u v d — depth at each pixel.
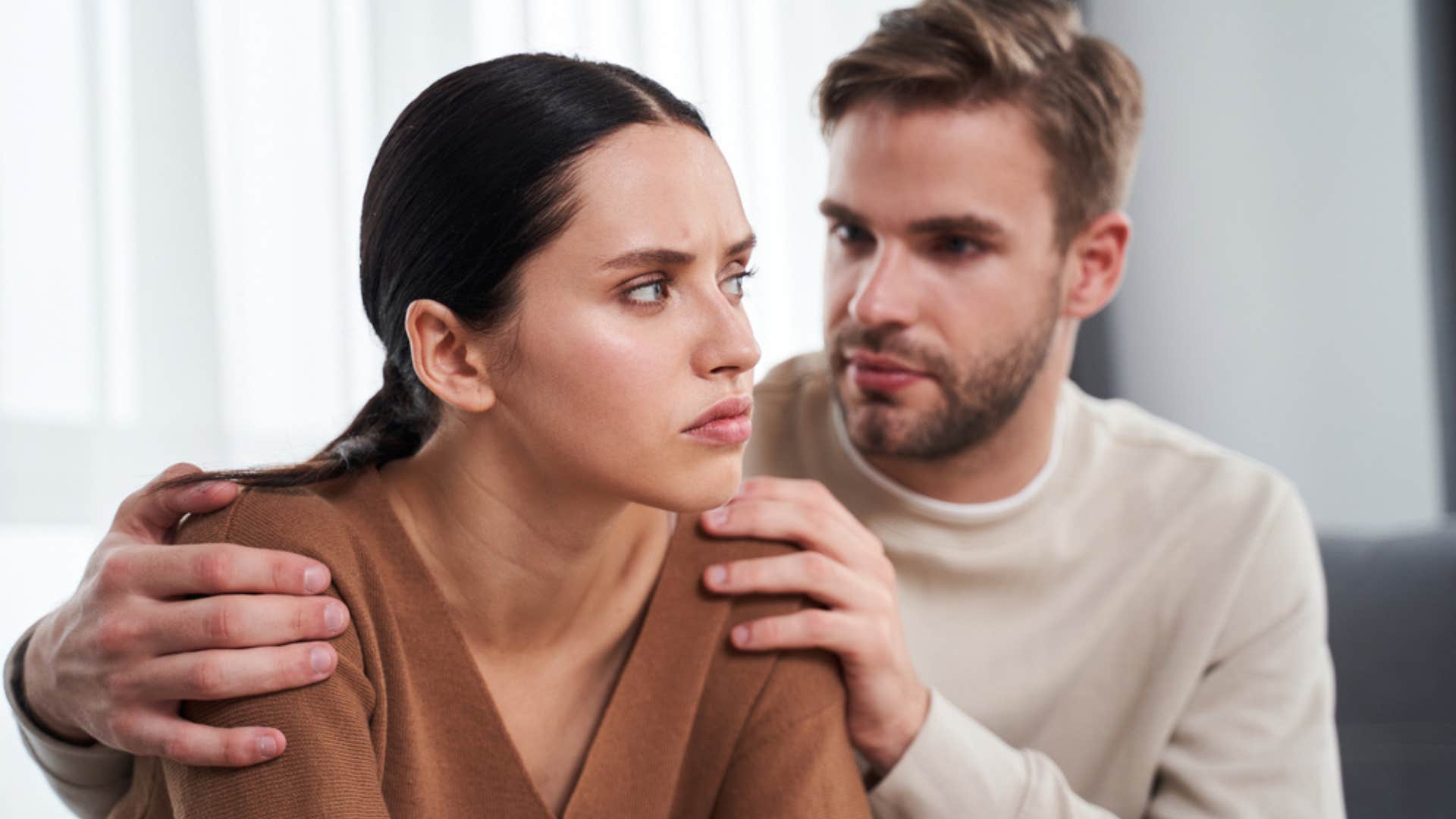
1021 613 1.08
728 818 0.77
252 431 1.63
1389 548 1.26
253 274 1.63
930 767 0.86
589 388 0.65
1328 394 2.20
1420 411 2.15
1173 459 1.13
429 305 0.67
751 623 0.78
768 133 2.07
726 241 0.67
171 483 0.73
